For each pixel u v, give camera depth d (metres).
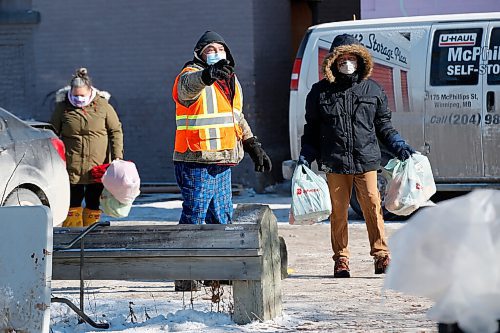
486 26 28.16
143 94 38.88
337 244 20.75
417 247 8.12
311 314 15.92
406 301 17.30
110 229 15.36
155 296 18.00
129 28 38.88
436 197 30.77
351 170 20.11
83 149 24.06
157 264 15.23
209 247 14.94
